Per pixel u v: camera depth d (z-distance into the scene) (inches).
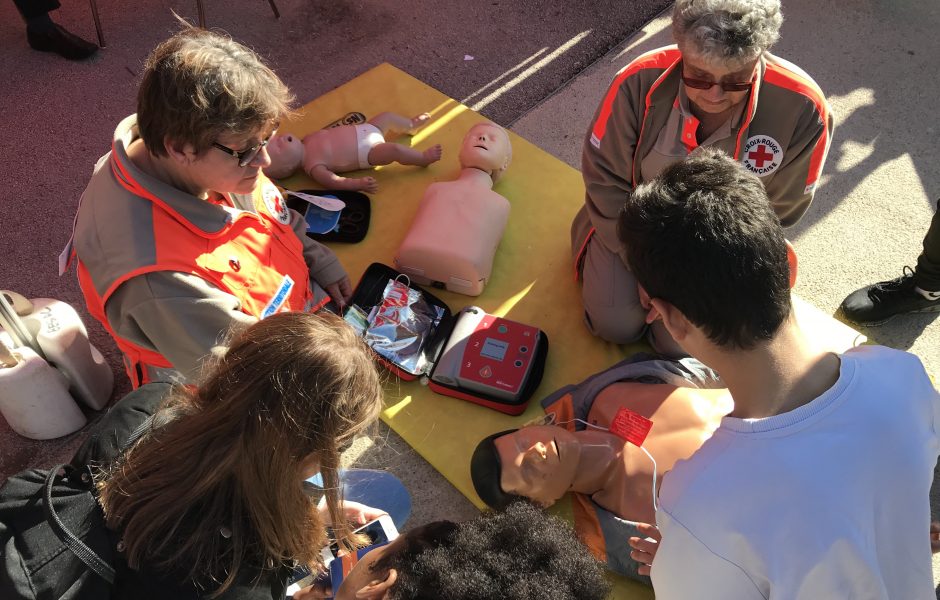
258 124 65.9
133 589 45.4
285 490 45.5
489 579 42.0
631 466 83.4
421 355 103.1
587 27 158.6
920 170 133.0
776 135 86.3
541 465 82.8
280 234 86.6
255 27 155.6
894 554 44.7
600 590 44.0
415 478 95.7
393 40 154.9
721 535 42.2
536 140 137.5
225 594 46.6
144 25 154.6
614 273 101.7
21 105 139.8
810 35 154.9
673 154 90.3
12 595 43.3
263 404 43.8
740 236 42.5
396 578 44.0
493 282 114.8
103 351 108.6
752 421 42.7
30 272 116.3
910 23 157.2
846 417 42.1
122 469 47.2
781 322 42.5
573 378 104.7
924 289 108.2
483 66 150.5
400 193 124.4
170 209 70.9
